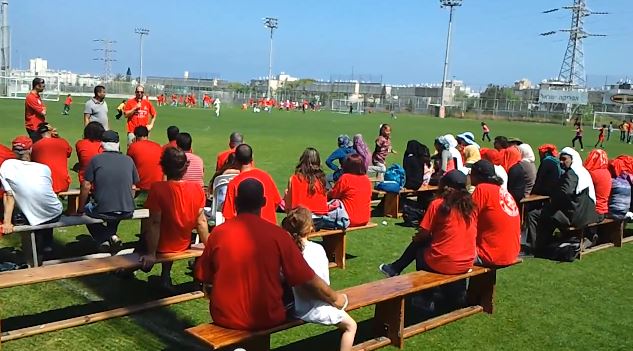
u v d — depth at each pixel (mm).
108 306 5547
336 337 5168
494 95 88688
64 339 4773
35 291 5816
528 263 7957
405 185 10445
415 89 109438
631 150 31266
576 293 6750
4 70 60375
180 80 143125
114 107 49469
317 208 6945
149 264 5199
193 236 7332
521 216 9469
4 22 59969
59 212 6148
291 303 4266
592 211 8141
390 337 5047
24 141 6078
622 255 8602
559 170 9625
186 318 5375
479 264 5770
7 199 5809
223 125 34656
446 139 10664
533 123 68000
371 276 6957
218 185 6840
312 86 128625
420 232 5555
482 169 5926
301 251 4355
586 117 69750
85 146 7914
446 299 6164
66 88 86562
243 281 3846
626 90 79312
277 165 16109
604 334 5559
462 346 5125
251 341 4035
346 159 7441
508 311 6059
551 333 5523
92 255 6805
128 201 6508
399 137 31453
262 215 5914
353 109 88812
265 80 157625
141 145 8305
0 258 6652
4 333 4625
